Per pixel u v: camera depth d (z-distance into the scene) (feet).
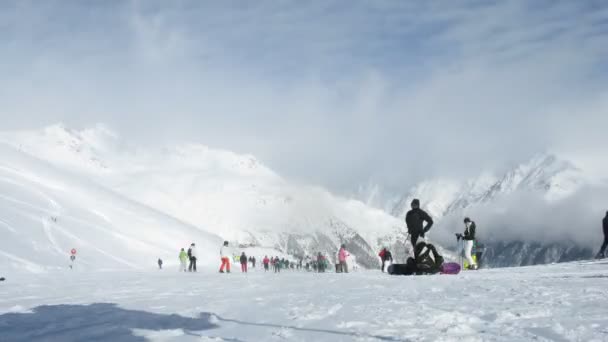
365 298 32.65
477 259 82.74
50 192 352.49
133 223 382.83
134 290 47.01
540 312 23.98
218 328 22.06
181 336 20.21
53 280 76.07
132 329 22.11
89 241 273.95
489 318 22.95
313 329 21.02
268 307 29.32
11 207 272.92
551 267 68.39
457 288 37.81
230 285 51.42
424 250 56.65
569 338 18.08
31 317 26.94
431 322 22.03
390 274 58.65
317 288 42.88
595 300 28.12
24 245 221.25
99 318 25.84
